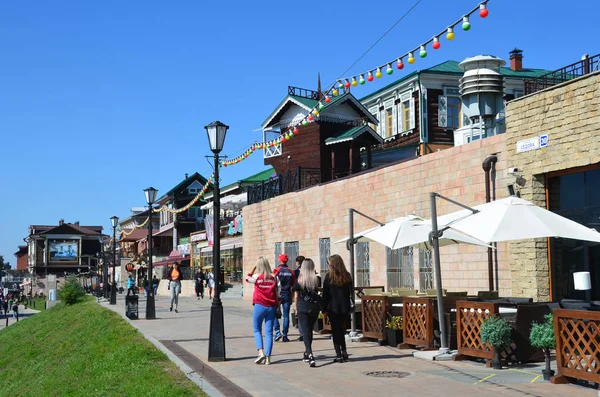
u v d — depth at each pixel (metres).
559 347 8.70
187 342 14.55
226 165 23.17
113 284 33.62
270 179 31.31
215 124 12.24
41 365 19.44
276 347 13.38
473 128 22.48
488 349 10.16
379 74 13.22
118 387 10.98
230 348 13.25
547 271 14.79
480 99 21.73
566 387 8.42
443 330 11.30
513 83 32.97
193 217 68.44
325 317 15.58
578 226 10.36
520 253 15.16
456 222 11.10
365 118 35.31
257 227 31.58
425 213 19.11
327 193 25.05
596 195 13.67
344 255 23.75
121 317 22.84
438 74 32.72
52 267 104.56
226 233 49.78
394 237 13.02
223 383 9.34
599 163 13.38
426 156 19.11
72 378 13.89
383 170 21.33
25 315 63.66
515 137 15.46
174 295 25.22
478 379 9.16
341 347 11.21
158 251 71.56
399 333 12.76
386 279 21.00
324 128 34.06
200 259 55.47
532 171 14.89
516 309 10.92
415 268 19.47
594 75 13.29
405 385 8.95
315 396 8.39
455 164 17.81
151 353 13.09
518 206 10.59
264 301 11.19
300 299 11.04
